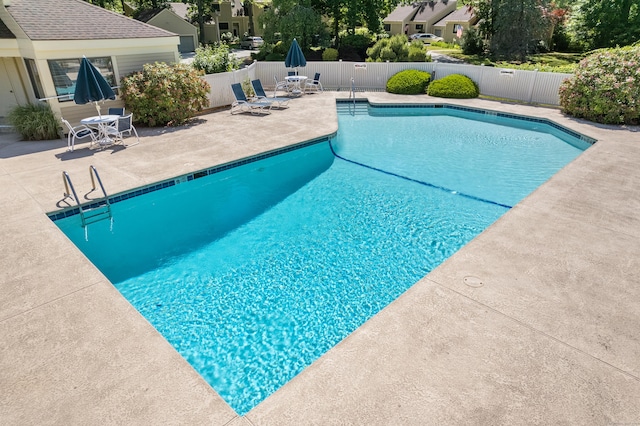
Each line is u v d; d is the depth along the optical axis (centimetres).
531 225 573
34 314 390
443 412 284
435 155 1052
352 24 3128
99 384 309
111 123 1059
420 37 4759
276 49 2880
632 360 332
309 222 709
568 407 288
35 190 709
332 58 2541
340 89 1895
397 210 751
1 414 282
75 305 404
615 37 2595
